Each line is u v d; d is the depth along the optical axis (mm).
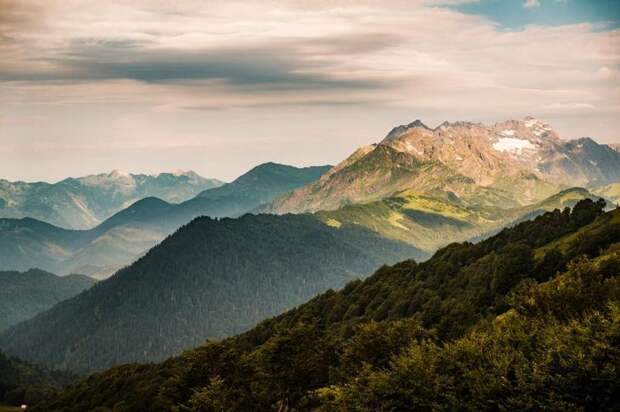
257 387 117750
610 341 70875
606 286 95750
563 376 70062
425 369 80812
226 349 127062
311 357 121188
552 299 95562
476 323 128250
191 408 111688
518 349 81688
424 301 184250
